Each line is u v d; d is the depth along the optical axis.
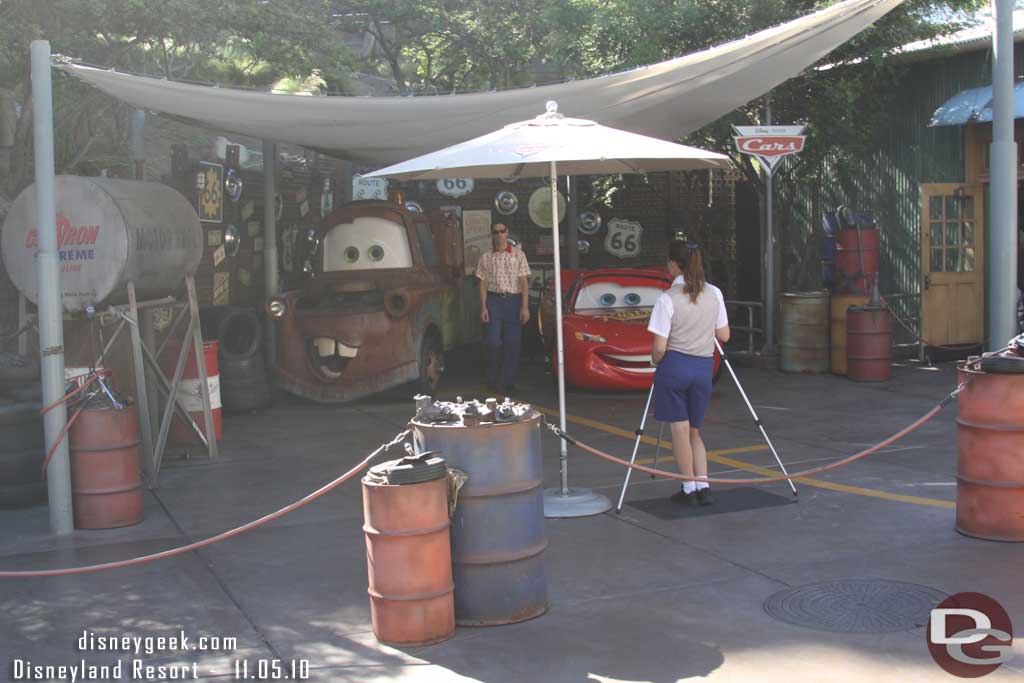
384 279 12.70
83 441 7.40
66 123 11.39
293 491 8.41
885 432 10.16
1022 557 6.23
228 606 5.82
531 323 16.72
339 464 9.35
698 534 6.94
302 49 11.43
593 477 8.66
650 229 18.08
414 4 14.52
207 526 7.47
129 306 8.60
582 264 17.78
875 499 7.69
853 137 14.96
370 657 5.06
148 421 8.64
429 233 13.74
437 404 5.68
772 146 13.67
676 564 6.33
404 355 12.09
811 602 5.60
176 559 6.68
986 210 15.17
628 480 7.93
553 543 6.83
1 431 7.91
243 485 8.65
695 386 7.50
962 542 6.56
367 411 11.95
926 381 13.19
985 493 6.55
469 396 12.74
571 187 16.03
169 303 9.42
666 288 13.47
